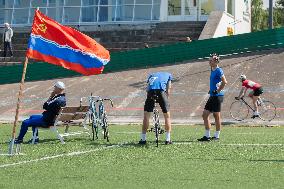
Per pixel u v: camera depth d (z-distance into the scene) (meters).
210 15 86.31
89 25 93.50
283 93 56.94
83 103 59.84
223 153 26.50
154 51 74.12
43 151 27.64
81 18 94.62
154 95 29.78
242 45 72.31
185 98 58.19
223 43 72.69
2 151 27.86
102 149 28.33
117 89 64.12
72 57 25.89
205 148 28.58
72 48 25.80
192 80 64.50
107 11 93.31
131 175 20.20
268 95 56.84
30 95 65.94
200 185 18.12
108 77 70.50
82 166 22.52
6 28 84.81
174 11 91.94
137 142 31.72
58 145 30.41
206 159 24.41
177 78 65.69
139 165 22.69
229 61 69.56
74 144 30.84
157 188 17.62
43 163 23.41
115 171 21.14
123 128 43.25
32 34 25.41
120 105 57.69
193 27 88.31
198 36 86.50
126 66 74.38
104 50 26.50
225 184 18.27
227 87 60.34
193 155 25.78
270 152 26.83
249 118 49.62
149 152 26.95
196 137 34.91
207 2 90.94
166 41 86.38
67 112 32.12
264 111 50.03
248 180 19.02
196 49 73.19
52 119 30.77
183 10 91.50
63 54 25.77
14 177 19.88
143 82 65.88
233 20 95.94
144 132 30.42
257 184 18.23
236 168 21.73
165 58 73.81
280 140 32.81
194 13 91.25
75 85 68.12
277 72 63.38
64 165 22.80
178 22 90.06
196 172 20.81
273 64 66.12
